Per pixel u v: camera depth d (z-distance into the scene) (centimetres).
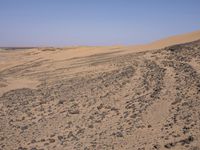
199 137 1178
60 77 3716
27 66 5672
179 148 1131
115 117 1675
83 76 3316
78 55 5681
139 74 2436
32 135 1673
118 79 2477
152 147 1191
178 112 1483
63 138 1530
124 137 1363
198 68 2166
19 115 2164
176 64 2411
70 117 1866
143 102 1766
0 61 6700
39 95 2739
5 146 1562
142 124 1462
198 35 4300
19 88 3497
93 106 1969
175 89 1839
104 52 5369
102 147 1297
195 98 1614
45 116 2022
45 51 7331
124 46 5728
